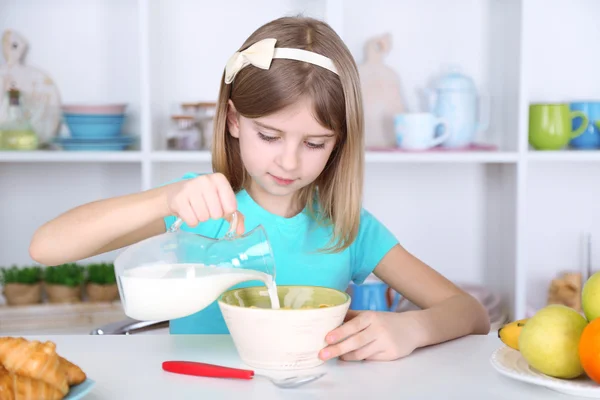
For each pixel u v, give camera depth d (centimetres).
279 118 108
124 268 95
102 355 96
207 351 99
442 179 241
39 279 218
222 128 129
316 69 110
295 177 113
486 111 226
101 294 214
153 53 224
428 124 211
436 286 138
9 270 217
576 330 82
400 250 144
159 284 93
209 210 95
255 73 110
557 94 238
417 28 235
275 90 106
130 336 107
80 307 212
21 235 238
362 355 95
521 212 210
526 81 208
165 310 94
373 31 234
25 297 212
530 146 230
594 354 77
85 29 233
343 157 126
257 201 138
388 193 242
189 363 89
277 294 102
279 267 137
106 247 121
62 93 234
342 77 113
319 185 135
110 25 233
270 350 90
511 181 217
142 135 208
